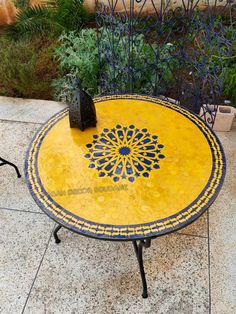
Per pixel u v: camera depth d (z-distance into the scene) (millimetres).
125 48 2822
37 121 2982
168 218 1517
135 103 2133
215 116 2678
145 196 1601
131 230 1481
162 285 1923
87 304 1867
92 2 3852
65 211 1561
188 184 1645
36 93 3312
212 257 2035
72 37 3324
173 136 1893
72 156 1801
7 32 3869
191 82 3016
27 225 2238
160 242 2100
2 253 2100
